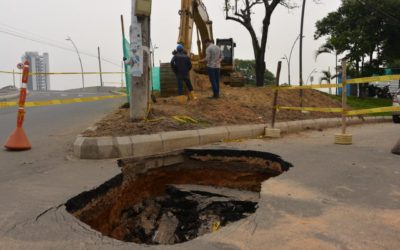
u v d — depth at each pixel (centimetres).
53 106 1667
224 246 321
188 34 1306
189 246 321
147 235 664
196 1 1402
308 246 321
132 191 659
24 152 688
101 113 1323
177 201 749
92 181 519
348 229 356
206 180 768
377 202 433
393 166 605
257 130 948
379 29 2925
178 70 1112
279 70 938
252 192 739
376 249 316
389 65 3638
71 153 681
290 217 387
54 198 443
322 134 1030
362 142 866
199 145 793
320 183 509
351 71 3089
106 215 542
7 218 381
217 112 1022
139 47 791
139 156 673
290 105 1422
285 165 645
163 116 876
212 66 1146
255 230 354
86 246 323
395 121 1582
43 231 352
